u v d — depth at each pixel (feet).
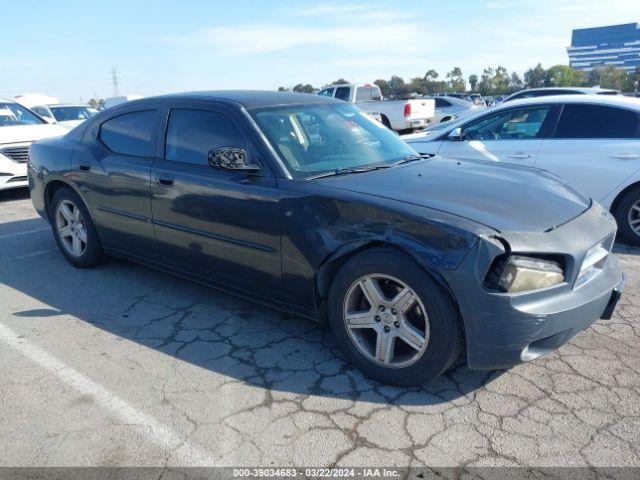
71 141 15.49
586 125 18.45
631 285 14.21
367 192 9.59
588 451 7.75
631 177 17.43
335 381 9.67
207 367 10.20
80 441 8.12
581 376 9.73
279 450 7.85
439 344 8.61
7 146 25.88
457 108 68.49
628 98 18.92
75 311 12.88
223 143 11.55
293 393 9.30
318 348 10.91
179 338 11.41
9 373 10.07
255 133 11.06
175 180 12.01
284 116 11.85
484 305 8.11
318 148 11.53
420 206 8.95
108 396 9.27
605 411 8.68
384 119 57.26
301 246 9.95
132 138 13.65
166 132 12.79
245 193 10.68
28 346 11.12
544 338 8.45
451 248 8.22
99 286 14.51
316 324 12.03
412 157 12.67
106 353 10.79
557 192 10.53
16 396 9.31
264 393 9.31
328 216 9.59
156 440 8.11
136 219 13.32
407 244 8.59
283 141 11.12
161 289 14.24
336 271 10.03
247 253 10.95
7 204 25.99
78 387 9.56
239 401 9.08
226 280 11.76
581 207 10.09
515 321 8.12
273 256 10.50
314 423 8.46
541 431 8.21
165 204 12.36
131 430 8.36
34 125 29.12
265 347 10.98
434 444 7.94
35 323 12.22
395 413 8.70
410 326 9.04
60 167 15.25
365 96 63.41
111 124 14.40
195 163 11.94
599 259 9.55
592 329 11.62
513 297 8.08
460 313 8.36
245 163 10.67
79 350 10.93
